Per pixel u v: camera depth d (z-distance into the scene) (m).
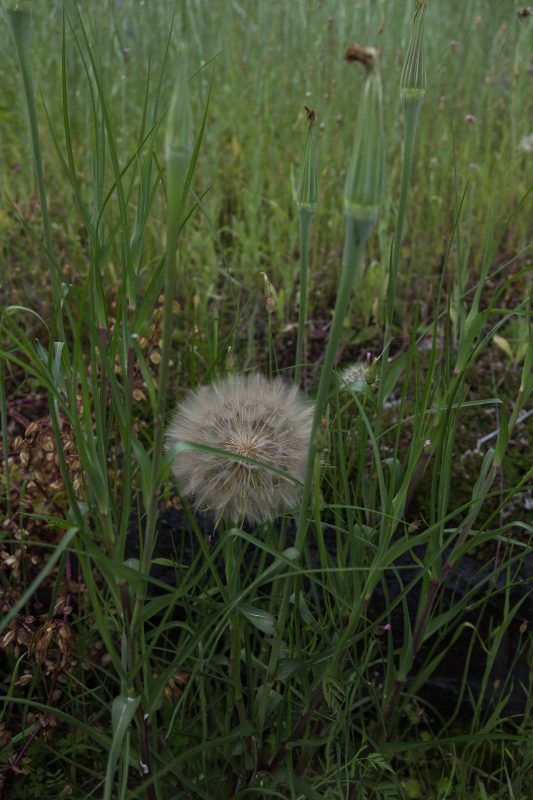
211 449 0.39
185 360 0.91
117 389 0.41
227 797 0.65
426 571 0.52
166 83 1.15
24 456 0.66
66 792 0.64
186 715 0.67
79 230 1.13
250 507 0.49
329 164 1.19
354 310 1.07
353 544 0.53
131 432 0.40
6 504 0.75
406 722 0.78
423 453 0.60
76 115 1.24
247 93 1.38
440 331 1.00
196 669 0.52
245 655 0.60
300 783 0.57
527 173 1.24
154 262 1.04
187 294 1.00
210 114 1.23
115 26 1.17
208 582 0.66
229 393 0.52
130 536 0.75
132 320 0.50
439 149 1.25
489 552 0.76
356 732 0.74
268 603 0.68
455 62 1.39
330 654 0.55
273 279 1.09
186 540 0.75
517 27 1.30
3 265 1.03
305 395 0.54
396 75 1.22
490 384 0.94
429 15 1.40
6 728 0.70
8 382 0.91
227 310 1.04
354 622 0.50
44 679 0.68
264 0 1.34
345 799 0.62
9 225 1.05
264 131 1.29
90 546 0.38
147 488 0.40
